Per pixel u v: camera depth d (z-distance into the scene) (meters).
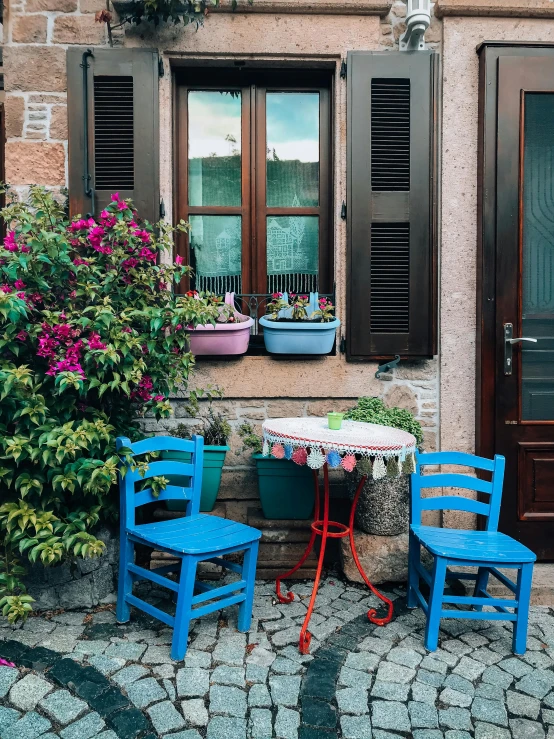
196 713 2.15
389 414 3.25
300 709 2.20
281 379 3.63
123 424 3.15
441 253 3.66
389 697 2.29
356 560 2.90
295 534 3.33
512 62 3.53
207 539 2.63
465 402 3.68
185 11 3.46
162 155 3.58
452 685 2.37
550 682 2.41
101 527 3.00
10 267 2.63
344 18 3.59
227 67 3.68
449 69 3.62
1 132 3.87
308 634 2.59
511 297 3.59
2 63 3.73
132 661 2.46
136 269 3.13
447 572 3.02
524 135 3.57
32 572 2.88
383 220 3.60
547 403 3.63
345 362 3.66
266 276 3.87
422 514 3.69
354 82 3.56
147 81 3.50
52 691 2.24
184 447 2.99
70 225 3.06
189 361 3.13
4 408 2.68
